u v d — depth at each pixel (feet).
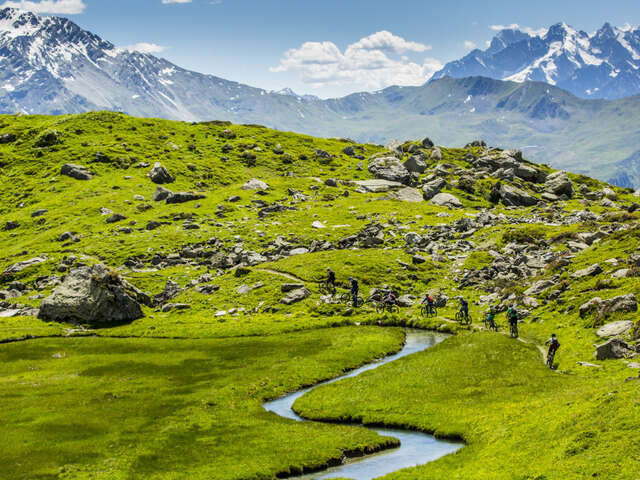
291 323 230.27
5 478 102.17
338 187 518.37
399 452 114.01
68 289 253.44
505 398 133.18
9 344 216.74
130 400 148.97
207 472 103.65
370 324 230.07
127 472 104.17
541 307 208.54
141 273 304.30
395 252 319.06
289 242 348.38
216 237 354.33
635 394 103.19
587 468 85.97
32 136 613.93
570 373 144.97
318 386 161.17
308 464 107.96
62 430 127.24
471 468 96.84
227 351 198.08
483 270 274.57
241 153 622.13
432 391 145.18
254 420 133.28
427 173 600.39
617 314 168.14
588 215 382.01
